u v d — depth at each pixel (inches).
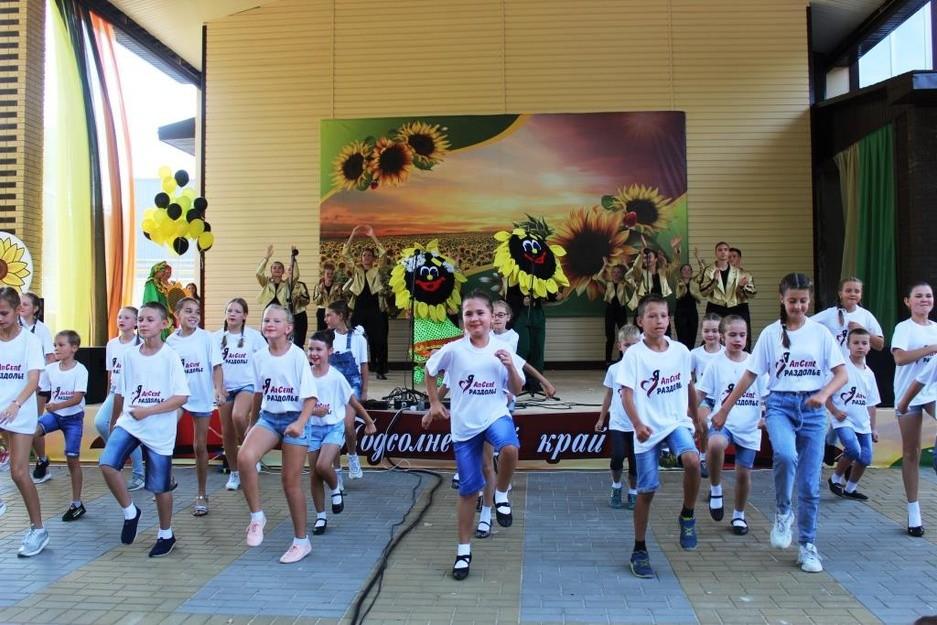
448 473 278.8
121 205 476.7
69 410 222.8
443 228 465.7
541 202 462.6
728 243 456.4
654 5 463.8
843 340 233.6
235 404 246.7
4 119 362.0
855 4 449.1
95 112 449.7
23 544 187.0
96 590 161.8
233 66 483.5
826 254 454.0
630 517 218.5
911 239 335.9
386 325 420.5
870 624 140.2
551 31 466.6
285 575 171.2
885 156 372.8
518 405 298.7
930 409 195.0
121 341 253.8
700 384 209.6
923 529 199.3
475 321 168.7
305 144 478.0
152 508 234.1
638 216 458.9
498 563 178.4
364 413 241.8
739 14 461.7
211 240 386.0
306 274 473.7
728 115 459.8
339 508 224.7
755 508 226.2
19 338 187.8
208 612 149.4
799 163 456.1
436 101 470.3
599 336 458.9
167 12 470.9
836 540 193.2
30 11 366.6
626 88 463.5
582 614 146.6
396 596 157.1
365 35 475.5
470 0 470.9
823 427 171.9
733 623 141.6
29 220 363.9
